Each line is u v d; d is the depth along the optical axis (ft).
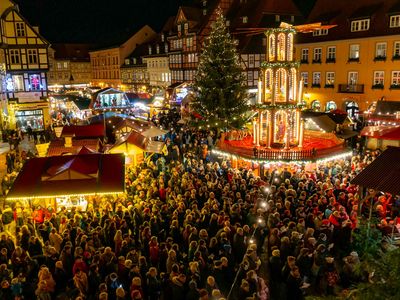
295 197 48.44
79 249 35.17
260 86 76.28
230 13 179.73
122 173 53.52
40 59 138.21
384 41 118.01
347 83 130.52
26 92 137.18
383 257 16.84
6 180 62.23
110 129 93.35
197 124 104.47
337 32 133.28
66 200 53.62
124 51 265.95
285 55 73.05
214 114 102.83
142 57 241.76
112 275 30.91
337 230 40.32
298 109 74.33
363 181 41.22
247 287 28.99
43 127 140.97
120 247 38.01
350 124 95.91
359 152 82.94
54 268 35.53
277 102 74.28
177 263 33.68
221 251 35.81
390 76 117.39
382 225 38.45
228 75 101.45
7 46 129.80
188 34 186.09
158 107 146.51
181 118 123.54
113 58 274.16
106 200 53.47
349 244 39.70
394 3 118.93
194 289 29.17
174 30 202.28
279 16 167.63
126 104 137.80
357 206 43.68
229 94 103.30
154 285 31.37
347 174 59.21
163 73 219.82
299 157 69.46
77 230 39.93
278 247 37.78
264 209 43.70
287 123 73.72
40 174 51.85
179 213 44.11
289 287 31.53
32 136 128.16
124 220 42.09
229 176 60.18
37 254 38.58
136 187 56.39
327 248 36.86
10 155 78.95
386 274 15.44
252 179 56.03
